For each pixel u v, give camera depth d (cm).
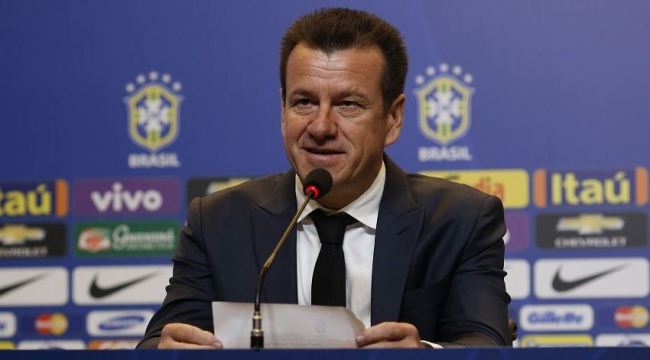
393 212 509
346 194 495
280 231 514
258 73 791
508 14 779
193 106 793
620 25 774
